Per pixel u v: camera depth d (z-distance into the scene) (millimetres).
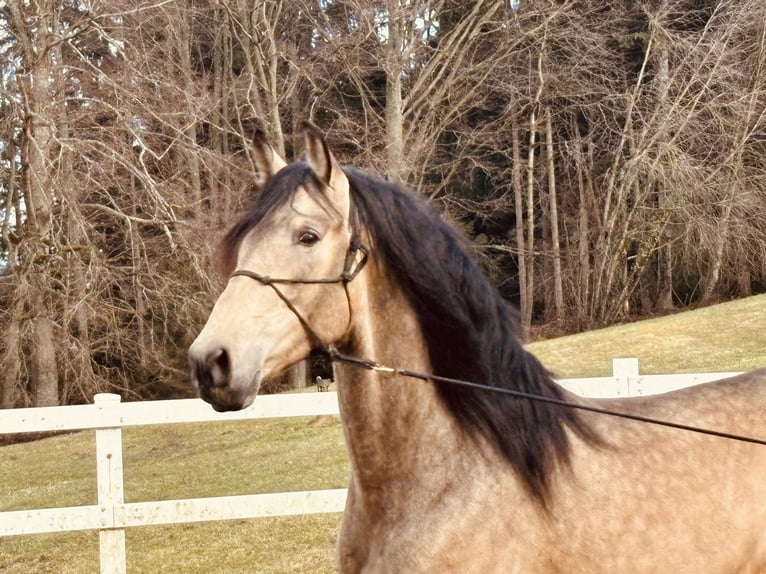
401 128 18172
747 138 23297
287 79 18672
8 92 15500
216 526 8453
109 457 5871
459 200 23641
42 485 12438
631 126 24844
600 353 16797
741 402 3221
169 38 16719
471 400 2793
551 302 29500
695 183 22828
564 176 30094
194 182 16891
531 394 2879
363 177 2828
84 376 16359
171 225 15164
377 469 2770
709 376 6062
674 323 18359
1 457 15266
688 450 3006
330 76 20500
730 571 2926
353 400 2742
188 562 7336
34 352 18703
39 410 5812
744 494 2982
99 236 17188
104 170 14742
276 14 17750
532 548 2725
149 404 5930
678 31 25266
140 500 10242
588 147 28359
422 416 2777
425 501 2729
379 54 17906
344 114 20953
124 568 5910
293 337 2547
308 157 2615
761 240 23406
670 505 2883
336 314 2607
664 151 23141
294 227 2562
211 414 5980
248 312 2477
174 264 15758
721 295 26219
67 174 14805
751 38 24109
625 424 3055
